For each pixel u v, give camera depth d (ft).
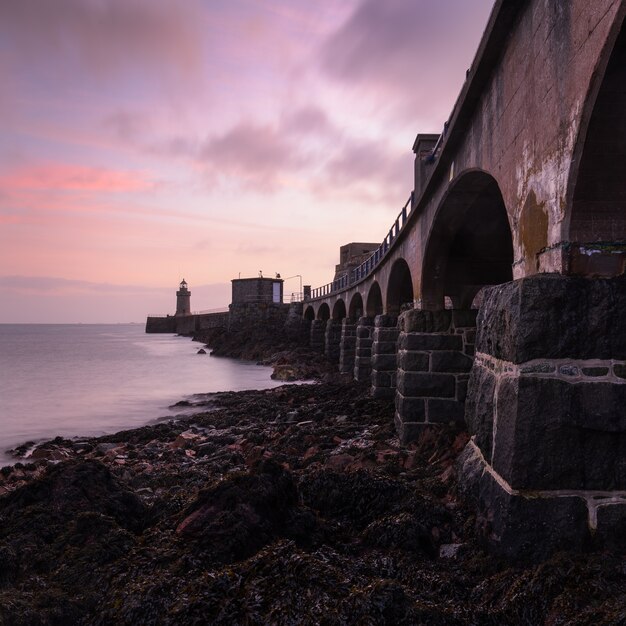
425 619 13.07
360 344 88.43
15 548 17.52
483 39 21.72
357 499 22.30
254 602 13.65
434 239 39.37
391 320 63.98
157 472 37.91
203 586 14.08
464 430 34.63
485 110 24.18
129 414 74.33
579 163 14.99
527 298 16.19
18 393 96.17
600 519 15.62
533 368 16.14
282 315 229.86
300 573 14.58
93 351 229.45
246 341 203.21
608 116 14.08
